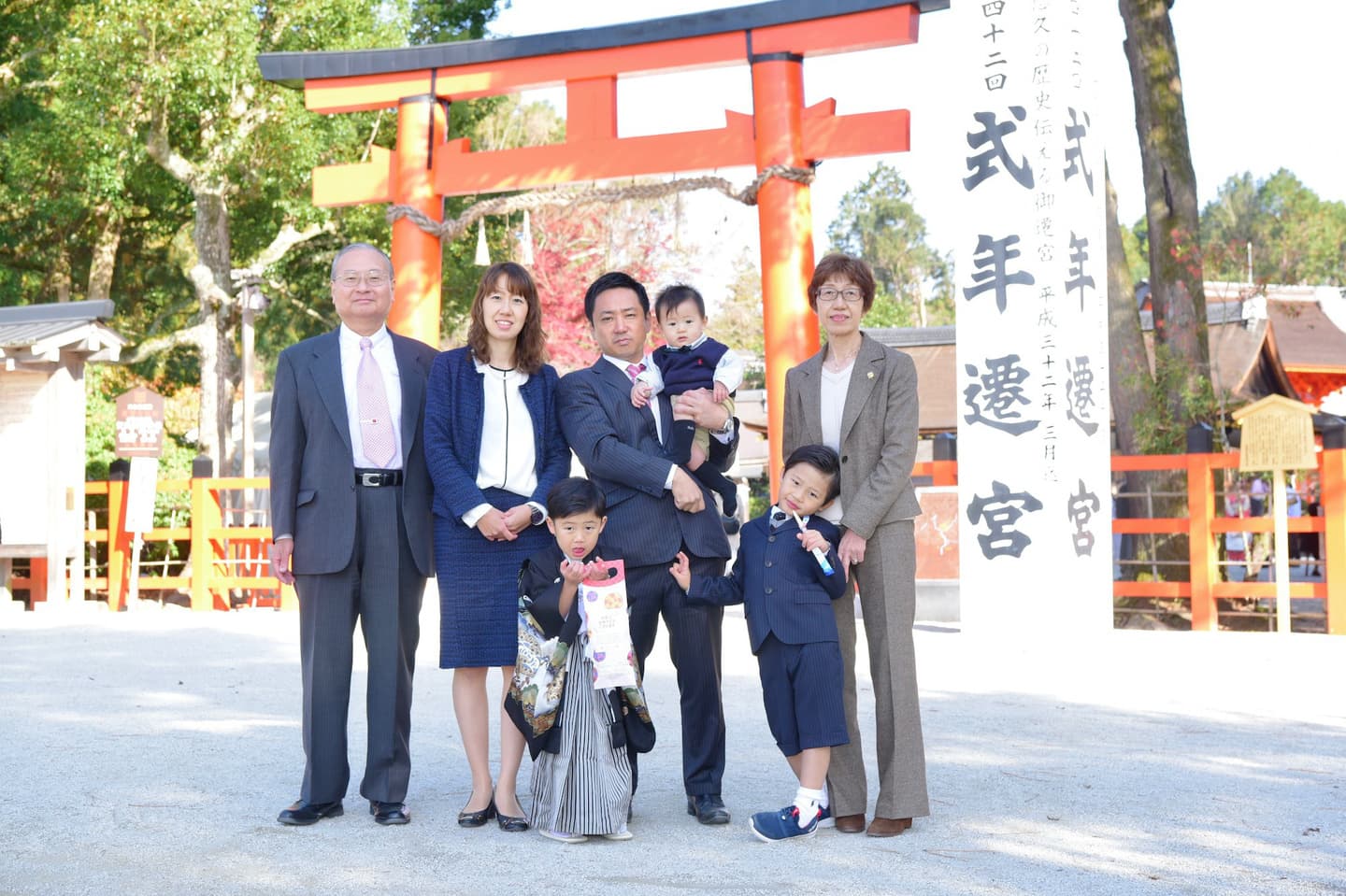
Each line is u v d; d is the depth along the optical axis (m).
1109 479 8.65
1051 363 8.42
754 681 7.09
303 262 21.22
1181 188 11.81
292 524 4.07
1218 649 8.41
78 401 12.71
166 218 20.09
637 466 3.96
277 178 16.42
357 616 4.11
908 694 3.78
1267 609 11.90
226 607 13.04
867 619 3.87
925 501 10.38
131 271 22.27
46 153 16.33
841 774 3.84
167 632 10.02
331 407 4.07
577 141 10.48
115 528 13.05
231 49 14.88
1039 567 8.41
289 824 3.87
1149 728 5.50
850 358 4.03
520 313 4.13
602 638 3.69
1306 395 20.47
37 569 13.23
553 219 22.78
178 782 4.48
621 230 25.12
